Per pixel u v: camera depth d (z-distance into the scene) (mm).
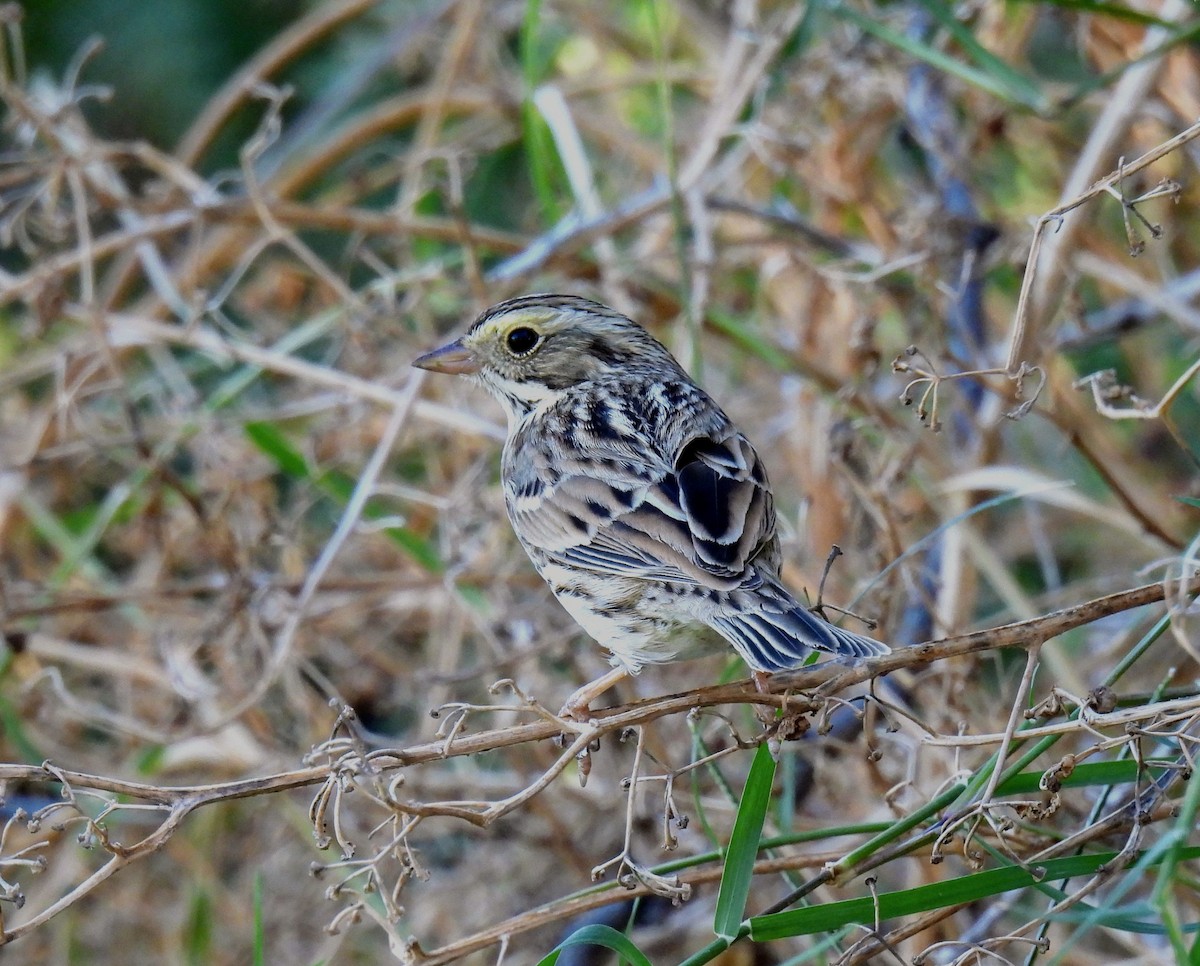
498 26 15531
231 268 15516
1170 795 8086
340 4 15594
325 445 13477
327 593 12750
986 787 7309
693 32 15250
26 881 12852
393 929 7383
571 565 8820
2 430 14383
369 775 7219
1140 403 8508
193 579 13062
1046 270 10984
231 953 12414
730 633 7895
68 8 16516
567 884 11820
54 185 12711
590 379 10016
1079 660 11656
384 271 12719
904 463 10562
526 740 7473
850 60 13047
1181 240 13633
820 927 7191
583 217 12586
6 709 11438
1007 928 10234
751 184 14523
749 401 13547
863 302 12648
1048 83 13617
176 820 7191
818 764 10125
